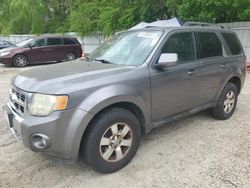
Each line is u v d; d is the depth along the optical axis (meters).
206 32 4.86
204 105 4.86
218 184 3.28
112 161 3.51
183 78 4.23
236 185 3.26
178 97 4.24
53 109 3.06
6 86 8.99
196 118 5.46
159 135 4.65
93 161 3.35
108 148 3.45
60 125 3.06
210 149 4.14
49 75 3.49
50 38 15.56
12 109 3.55
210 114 5.54
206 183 3.30
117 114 3.44
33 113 3.13
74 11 21.69
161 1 15.03
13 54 14.55
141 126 3.90
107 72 3.56
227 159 3.84
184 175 3.47
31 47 15.02
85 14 20.48
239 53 5.58
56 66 4.08
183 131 4.82
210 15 11.84
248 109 6.09
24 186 3.28
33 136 3.11
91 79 3.36
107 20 17.53
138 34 4.38
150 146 4.25
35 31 27.61
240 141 4.42
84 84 3.25
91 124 3.30
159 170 3.59
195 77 4.44
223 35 5.25
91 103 3.19
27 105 3.19
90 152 3.30
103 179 3.41
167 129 4.91
